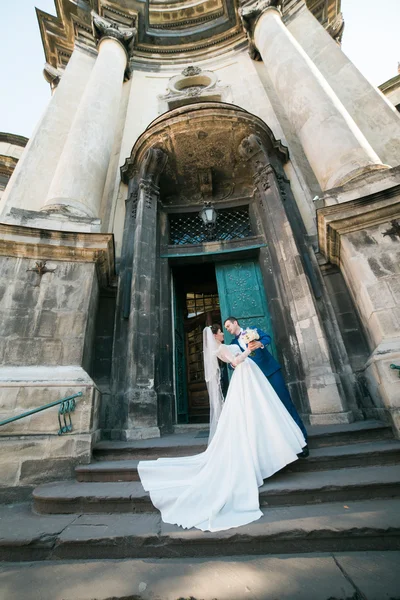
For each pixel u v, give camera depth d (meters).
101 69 7.41
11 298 3.49
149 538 1.75
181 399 5.51
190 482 2.22
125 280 5.05
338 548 1.63
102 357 4.49
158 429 3.85
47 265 3.80
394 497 2.05
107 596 1.38
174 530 1.80
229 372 5.64
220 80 9.11
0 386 2.93
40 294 3.61
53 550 1.78
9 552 1.79
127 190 6.61
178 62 10.18
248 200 6.72
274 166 6.32
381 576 1.39
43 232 3.77
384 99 6.43
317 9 10.13
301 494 2.06
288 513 1.91
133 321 4.52
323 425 3.59
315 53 7.99
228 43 10.11
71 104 7.52
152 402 4.05
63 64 10.71
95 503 2.20
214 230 6.41
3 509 2.39
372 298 3.46
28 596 1.41
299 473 2.43
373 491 2.07
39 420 2.91
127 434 3.64
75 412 3.04
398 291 3.36
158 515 2.07
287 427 2.43
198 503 1.98
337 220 3.82
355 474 2.30
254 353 2.85
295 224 5.52
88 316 3.70
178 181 6.79
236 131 6.07
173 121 5.86
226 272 6.04
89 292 3.79
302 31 8.66
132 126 7.99
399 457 2.52
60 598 1.39
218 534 1.71
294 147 6.91
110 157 6.57
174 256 5.85
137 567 1.61
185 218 6.88
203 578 1.47
